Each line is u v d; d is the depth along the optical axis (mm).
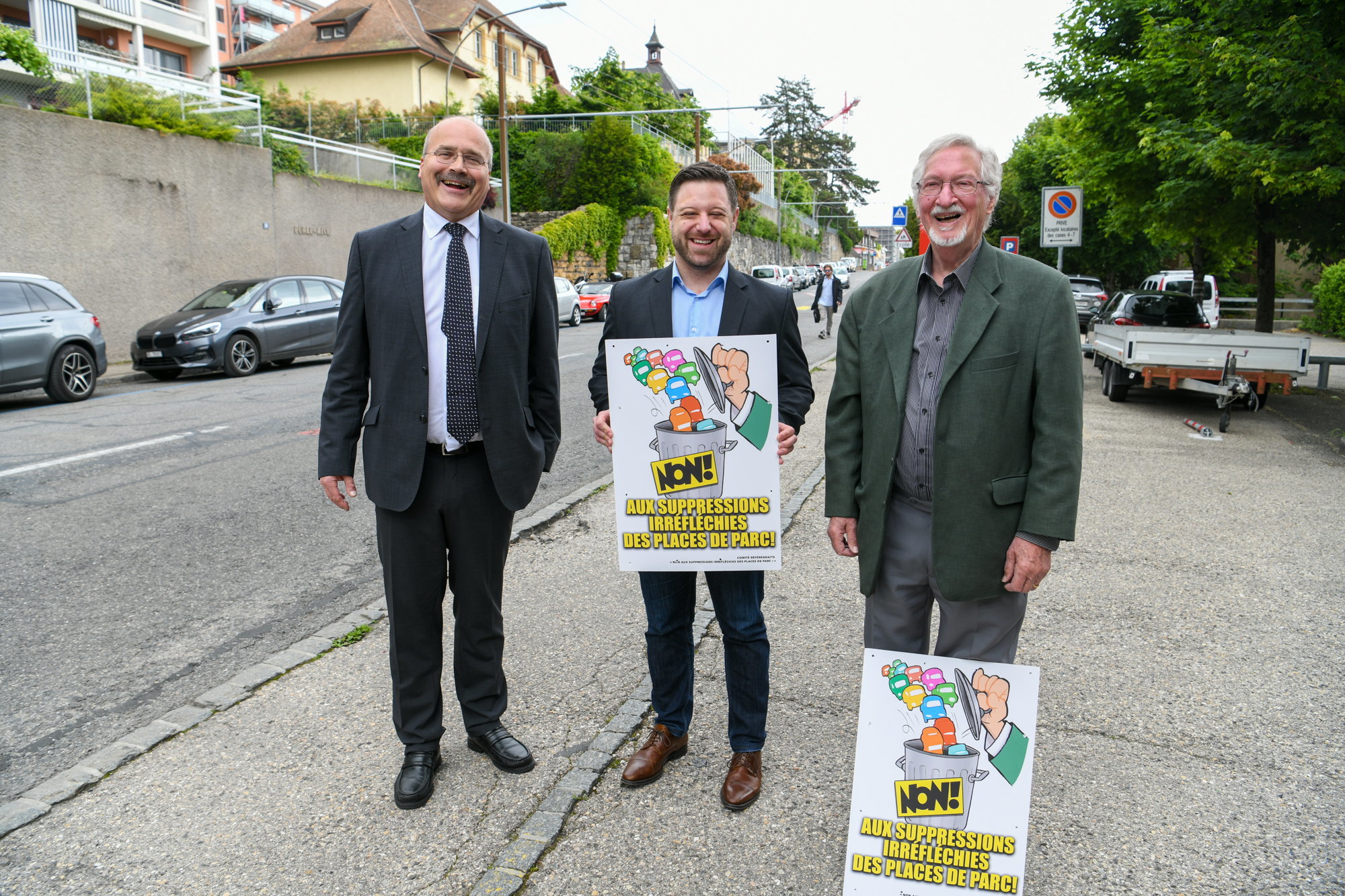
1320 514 6309
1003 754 2342
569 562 5246
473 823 2773
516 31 48938
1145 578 4988
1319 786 2965
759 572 2955
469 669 3092
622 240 37031
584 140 36906
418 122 35906
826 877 2525
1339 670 3828
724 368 2785
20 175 14836
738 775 2895
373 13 40781
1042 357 2301
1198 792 2936
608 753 3160
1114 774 3047
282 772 3061
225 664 3982
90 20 33188
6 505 6516
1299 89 9273
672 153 44469
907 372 2477
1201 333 10586
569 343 18766
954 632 2520
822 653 3994
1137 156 12633
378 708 3520
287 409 10672
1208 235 13094
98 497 6715
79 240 15859
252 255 19656
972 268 2400
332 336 15883
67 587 4914
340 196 22266
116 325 16625
